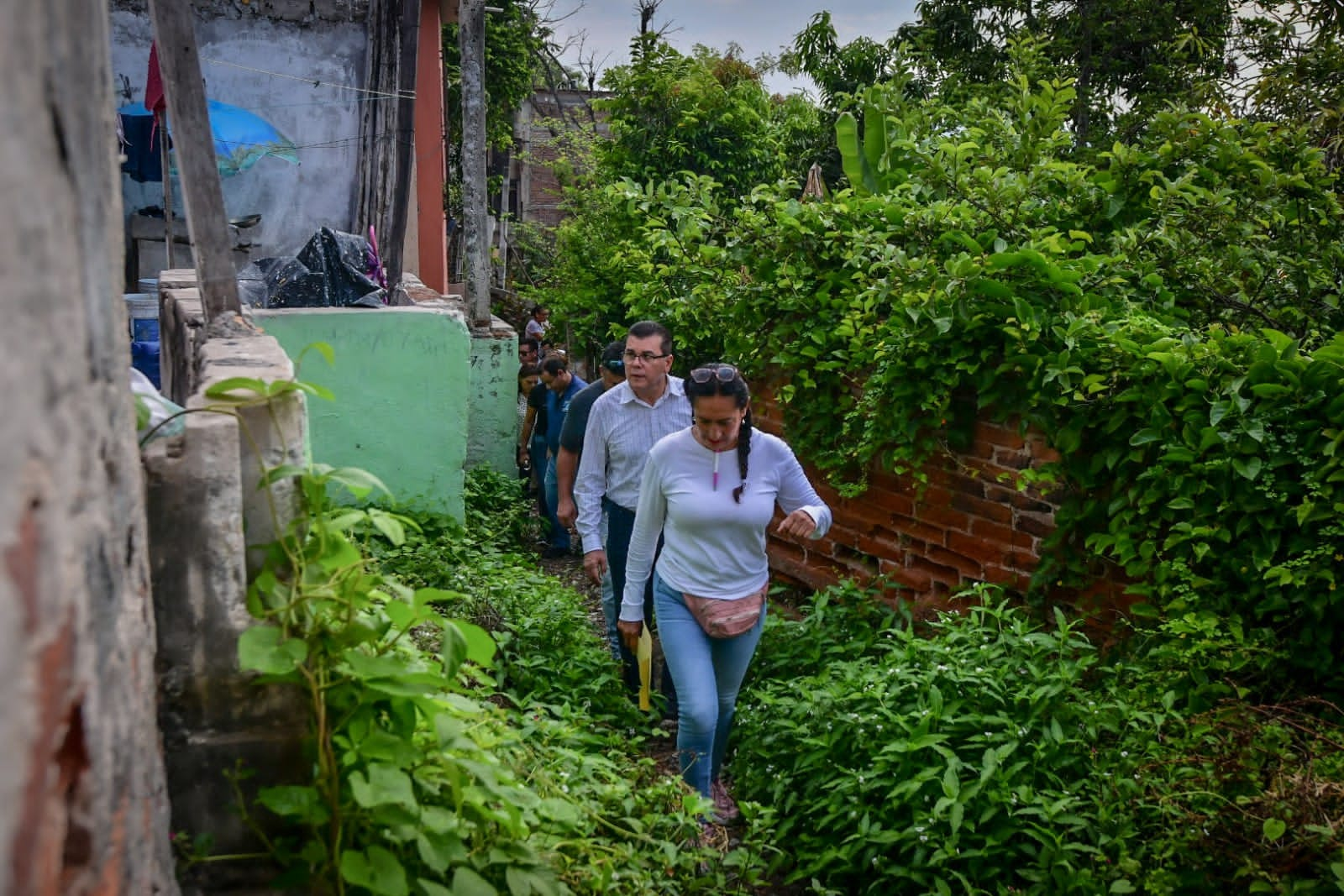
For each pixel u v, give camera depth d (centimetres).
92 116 170
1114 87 1655
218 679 251
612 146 1586
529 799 288
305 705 256
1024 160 757
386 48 1045
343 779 254
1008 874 395
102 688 156
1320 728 377
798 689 488
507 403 1077
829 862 418
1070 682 439
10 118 125
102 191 176
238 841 255
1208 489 457
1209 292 647
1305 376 447
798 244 721
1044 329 543
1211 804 364
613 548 616
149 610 211
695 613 461
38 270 133
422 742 276
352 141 1058
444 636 251
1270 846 340
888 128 918
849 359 672
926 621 591
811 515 477
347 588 253
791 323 729
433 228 1349
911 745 415
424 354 679
